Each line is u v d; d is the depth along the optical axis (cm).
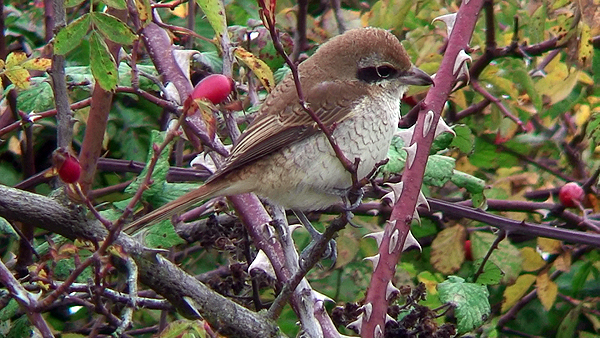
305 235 940
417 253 982
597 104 1011
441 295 721
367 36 769
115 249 523
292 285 579
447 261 891
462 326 705
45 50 627
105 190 871
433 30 986
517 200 927
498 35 971
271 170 714
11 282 510
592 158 995
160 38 775
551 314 965
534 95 910
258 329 589
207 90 528
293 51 941
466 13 689
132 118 941
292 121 727
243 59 659
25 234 744
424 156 645
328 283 928
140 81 816
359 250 938
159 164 690
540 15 888
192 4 879
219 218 816
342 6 1091
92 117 609
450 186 1055
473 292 723
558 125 1081
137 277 575
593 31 938
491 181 1013
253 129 728
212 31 950
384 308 607
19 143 904
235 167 705
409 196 632
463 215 834
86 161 613
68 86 785
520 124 878
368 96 748
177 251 973
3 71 624
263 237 682
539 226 812
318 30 995
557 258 894
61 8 595
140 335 890
